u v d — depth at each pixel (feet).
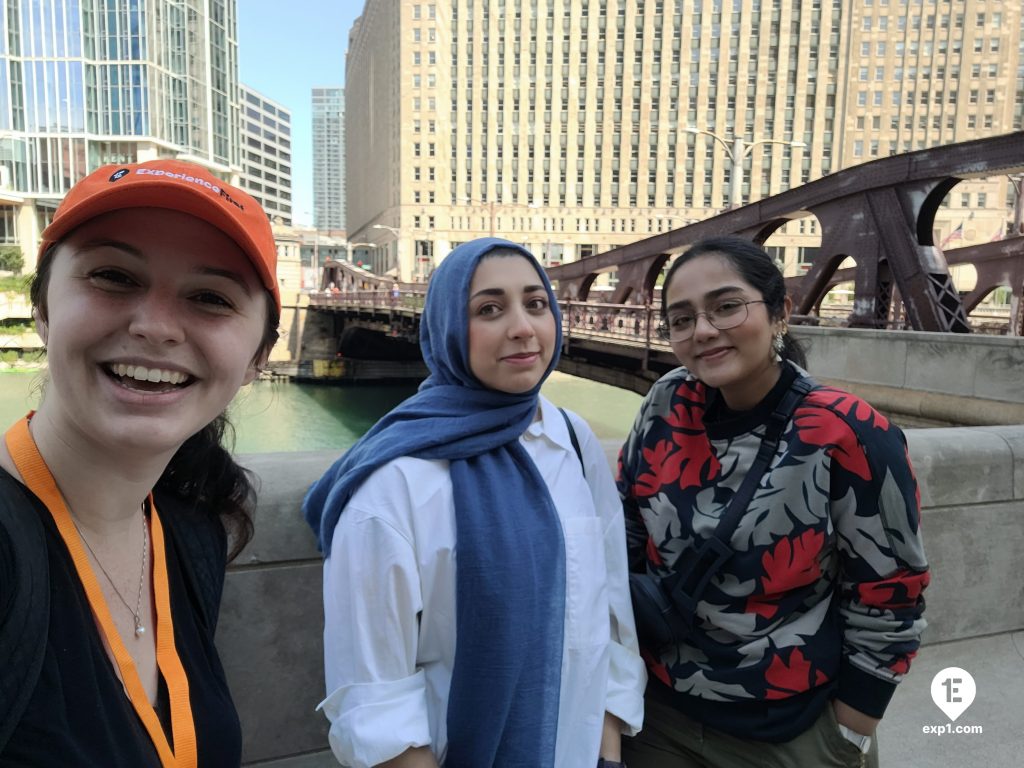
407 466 4.10
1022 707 7.87
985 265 48.26
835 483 4.57
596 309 48.98
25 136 195.83
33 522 2.87
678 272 4.96
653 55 278.46
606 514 4.94
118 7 195.00
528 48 283.38
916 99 276.82
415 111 284.61
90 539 3.22
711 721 4.93
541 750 3.91
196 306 3.03
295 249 207.51
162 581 3.58
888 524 4.49
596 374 51.03
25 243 197.47
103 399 2.90
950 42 274.77
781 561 4.64
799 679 4.69
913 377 22.99
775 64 273.13
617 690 4.62
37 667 2.62
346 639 3.97
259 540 6.06
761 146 275.59
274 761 6.24
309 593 6.26
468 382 4.53
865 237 31.53
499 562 3.91
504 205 288.30
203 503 4.07
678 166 280.31
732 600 4.79
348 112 452.76
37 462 3.05
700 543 4.87
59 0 192.13
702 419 5.13
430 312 4.74
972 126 276.00
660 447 5.26
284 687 6.23
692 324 4.90
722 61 274.77
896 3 273.75
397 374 143.84
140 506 3.54
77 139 197.67
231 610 6.03
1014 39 273.75
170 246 2.88
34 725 2.66
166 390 2.99
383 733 3.71
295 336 142.72
